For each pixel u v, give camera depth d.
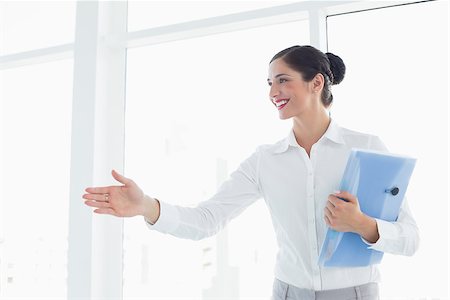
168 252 1.76
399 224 0.96
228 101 1.66
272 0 1.63
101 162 1.77
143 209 1.07
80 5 1.82
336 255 0.94
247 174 1.19
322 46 1.48
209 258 1.66
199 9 1.76
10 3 2.11
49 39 2.02
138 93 1.88
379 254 0.98
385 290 1.38
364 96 1.46
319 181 1.08
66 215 1.94
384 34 1.47
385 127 1.43
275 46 1.61
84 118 1.76
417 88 1.41
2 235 2.07
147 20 1.86
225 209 1.18
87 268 1.70
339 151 1.09
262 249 1.55
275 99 1.08
